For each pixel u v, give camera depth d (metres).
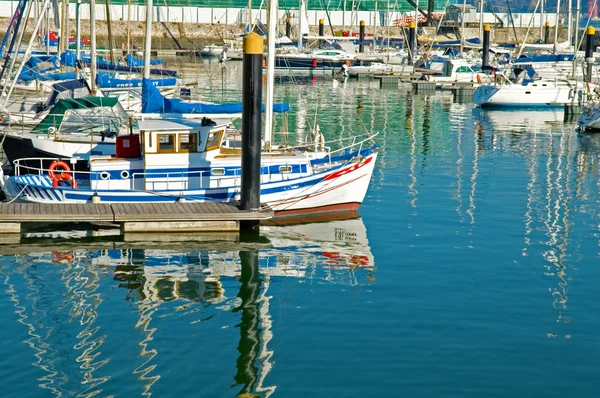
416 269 23.88
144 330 19.05
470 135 51.06
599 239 27.09
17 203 27.75
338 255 25.25
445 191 34.25
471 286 22.34
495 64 88.44
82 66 51.00
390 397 16.02
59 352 17.78
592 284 22.61
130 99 44.69
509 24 130.75
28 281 22.33
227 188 28.98
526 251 25.67
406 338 18.77
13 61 39.91
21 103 43.88
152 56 108.88
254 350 18.02
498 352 18.08
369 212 30.61
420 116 60.34
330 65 98.00
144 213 26.77
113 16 114.50
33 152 32.62
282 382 16.58
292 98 70.44
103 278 22.78
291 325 19.50
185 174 28.67
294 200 29.59
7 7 114.50
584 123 53.59
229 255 25.14
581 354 18.03
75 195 28.27
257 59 26.47
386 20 115.50
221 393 16.11
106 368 17.08
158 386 16.36
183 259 24.67
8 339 18.36
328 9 128.38
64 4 59.38
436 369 17.22
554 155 43.75
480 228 28.39
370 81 89.62
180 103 31.17
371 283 22.59
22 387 16.19
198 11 122.00
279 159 29.50
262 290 21.97
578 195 33.69
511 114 63.53
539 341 18.69
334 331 19.16
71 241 26.14
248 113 26.88
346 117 58.31
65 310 20.22
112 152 32.25
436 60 93.94
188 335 18.84
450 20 126.94
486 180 36.69
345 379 16.73
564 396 16.17
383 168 39.16
